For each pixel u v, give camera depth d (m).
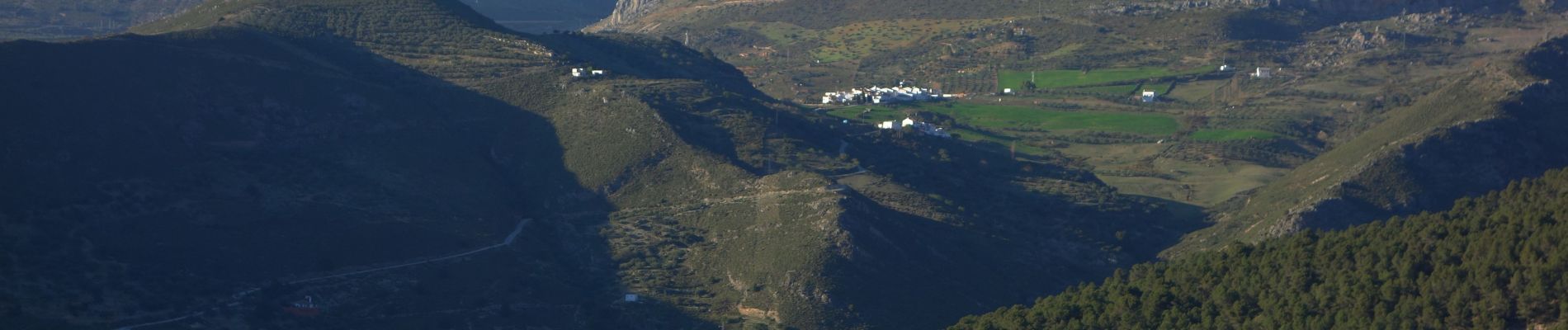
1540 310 132.38
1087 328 159.62
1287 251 160.75
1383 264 148.62
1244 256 165.12
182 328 181.50
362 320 194.00
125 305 183.62
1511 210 152.12
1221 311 154.00
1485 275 137.62
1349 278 148.25
